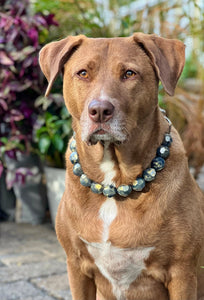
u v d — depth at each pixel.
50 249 1.57
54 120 1.71
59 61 0.99
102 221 0.98
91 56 0.96
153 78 0.98
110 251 0.98
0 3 1.72
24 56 1.63
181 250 0.97
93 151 0.99
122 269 0.99
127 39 0.99
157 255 0.97
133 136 0.96
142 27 1.83
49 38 1.77
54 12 1.80
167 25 1.82
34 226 1.82
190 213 0.98
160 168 0.97
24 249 1.56
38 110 1.71
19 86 1.63
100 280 1.04
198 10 1.83
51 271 1.38
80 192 1.00
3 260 1.46
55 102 1.65
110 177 0.99
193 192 1.01
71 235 1.01
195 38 1.90
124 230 0.97
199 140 1.84
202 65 2.03
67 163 1.05
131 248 0.97
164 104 1.73
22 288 1.28
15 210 1.90
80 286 1.05
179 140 1.04
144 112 0.96
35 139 1.67
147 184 0.98
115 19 1.84
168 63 0.98
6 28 1.63
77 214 1.00
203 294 1.10
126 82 0.95
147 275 1.00
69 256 1.04
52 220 1.76
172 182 0.98
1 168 1.65
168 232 0.96
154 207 0.97
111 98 0.91
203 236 1.00
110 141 0.94
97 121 0.92
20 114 1.66
